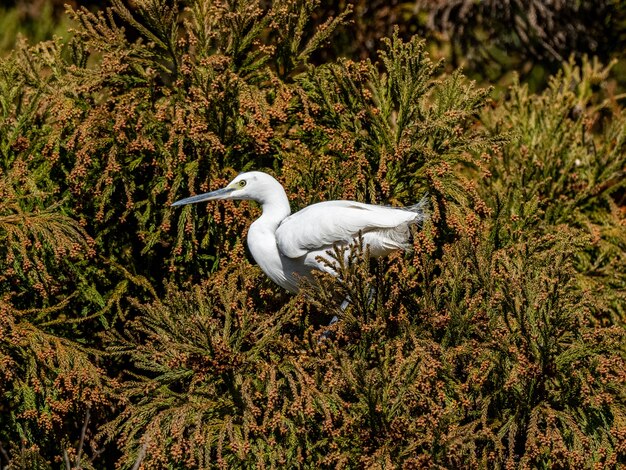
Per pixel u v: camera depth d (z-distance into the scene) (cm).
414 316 1002
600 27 1864
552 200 1299
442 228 1082
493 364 962
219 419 942
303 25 1159
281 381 945
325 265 949
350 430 923
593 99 1549
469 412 952
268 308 1078
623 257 1238
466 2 1769
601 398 925
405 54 1092
